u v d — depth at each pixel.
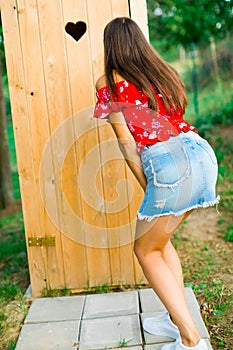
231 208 5.27
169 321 2.73
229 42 11.00
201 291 3.36
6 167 7.34
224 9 6.75
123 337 2.78
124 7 3.26
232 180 6.21
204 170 2.38
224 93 10.55
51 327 2.97
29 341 2.83
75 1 3.28
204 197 2.42
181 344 2.36
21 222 6.39
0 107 7.24
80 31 3.38
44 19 3.29
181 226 4.96
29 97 3.35
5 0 3.26
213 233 4.67
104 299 3.31
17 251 4.90
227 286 3.43
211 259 4.02
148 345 2.67
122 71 2.44
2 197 7.34
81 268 3.52
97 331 2.87
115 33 2.47
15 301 3.44
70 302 3.32
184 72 11.92
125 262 3.51
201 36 7.73
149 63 2.45
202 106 10.02
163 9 7.31
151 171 2.37
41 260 3.49
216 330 2.85
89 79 3.34
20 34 3.29
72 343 2.78
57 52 3.32
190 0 6.99
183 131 2.45
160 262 2.47
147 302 3.19
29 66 3.33
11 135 11.96
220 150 7.39
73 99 3.36
